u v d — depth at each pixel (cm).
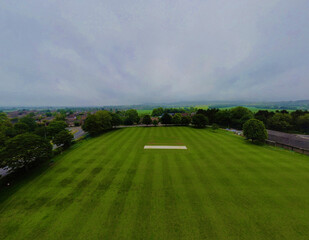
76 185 1625
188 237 973
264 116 5916
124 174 1855
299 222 1073
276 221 1086
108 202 1332
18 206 1308
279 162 2167
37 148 1973
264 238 953
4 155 1698
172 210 1217
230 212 1185
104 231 1030
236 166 2045
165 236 984
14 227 1082
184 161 2242
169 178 1741
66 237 991
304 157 2373
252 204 1276
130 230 1034
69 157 2473
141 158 2378
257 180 1672
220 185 1580
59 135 2911
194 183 1625
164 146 3025
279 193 1426
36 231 1042
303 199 1333
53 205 1311
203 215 1158
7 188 1590
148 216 1157
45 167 2084
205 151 2695
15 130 4462
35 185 1634
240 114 5981
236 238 958
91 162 2245
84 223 1103
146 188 1543
